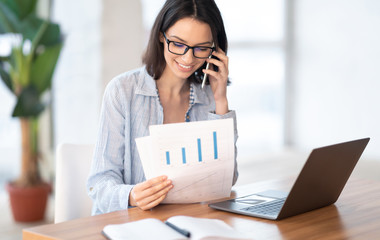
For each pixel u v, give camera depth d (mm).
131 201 1419
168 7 1599
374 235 1188
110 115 1662
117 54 4191
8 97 3768
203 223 1136
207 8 1584
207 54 1626
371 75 5738
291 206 1287
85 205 1675
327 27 6090
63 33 3568
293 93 6473
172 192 1397
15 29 3195
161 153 1344
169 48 1595
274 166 5289
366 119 5816
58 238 1129
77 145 1687
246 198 1488
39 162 3604
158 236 1052
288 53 6441
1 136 3801
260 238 1142
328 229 1223
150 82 1737
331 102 6129
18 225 3328
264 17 6188
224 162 1425
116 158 1649
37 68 3281
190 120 1842
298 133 6480
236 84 6105
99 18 4051
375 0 5648
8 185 3402
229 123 1413
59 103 3979
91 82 4074
